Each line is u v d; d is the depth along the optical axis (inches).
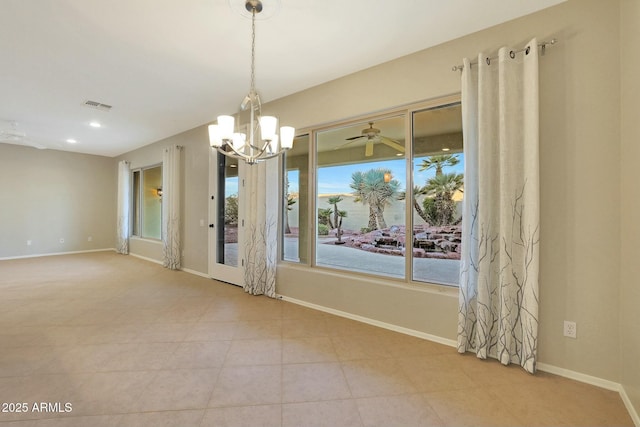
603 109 74.5
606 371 74.8
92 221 288.5
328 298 127.7
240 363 86.4
